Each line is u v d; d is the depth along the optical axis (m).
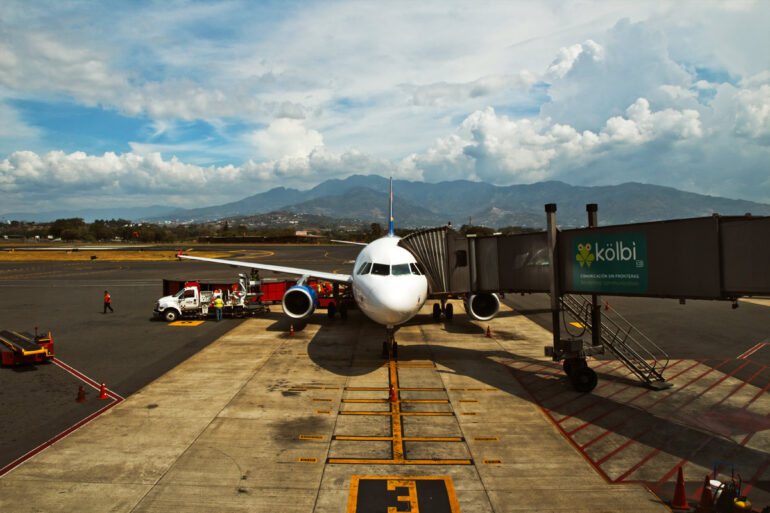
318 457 10.86
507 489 9.53
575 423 12.98
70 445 11.48
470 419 13.20
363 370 17.75
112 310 31.58
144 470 10.23
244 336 23.64
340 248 139.50
